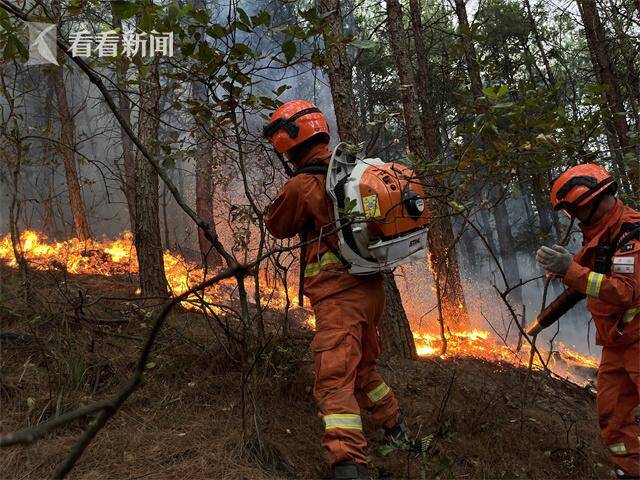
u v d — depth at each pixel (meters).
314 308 2.74
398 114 3.39
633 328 2.85
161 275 5.45
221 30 2.80
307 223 2.84
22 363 3.16
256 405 2.71
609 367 3.04
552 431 3.68
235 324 4.42
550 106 3.36
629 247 2.78
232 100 3.16
